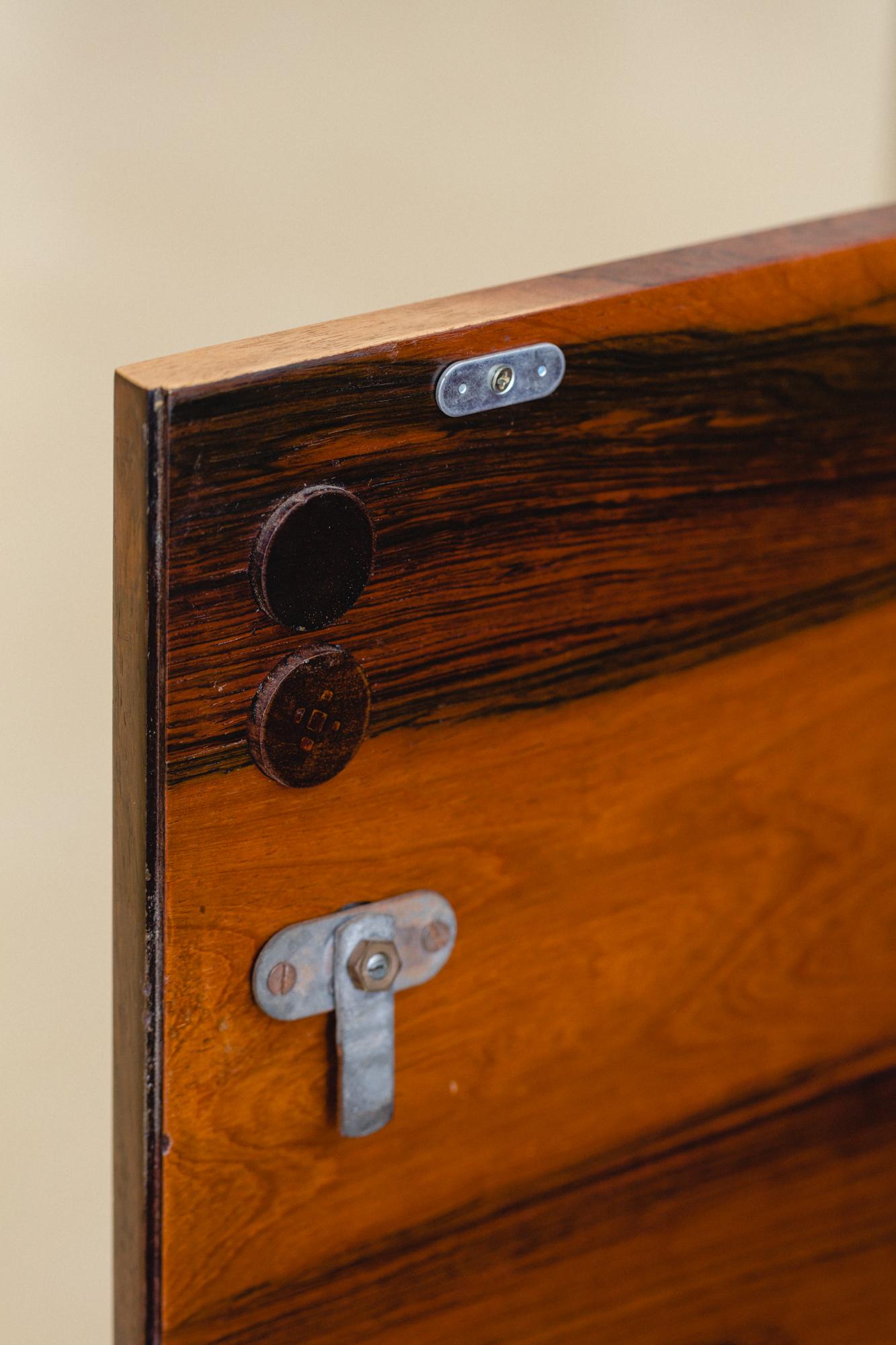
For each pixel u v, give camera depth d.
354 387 0.67
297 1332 0.76
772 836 0.81
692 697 0.77
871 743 0.82
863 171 1.21
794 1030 0.85
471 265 1.05
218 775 0.69
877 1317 0.92
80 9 0.94
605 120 1.07
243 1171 0.73
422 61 1.01
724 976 0.82
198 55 0.97
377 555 0.69
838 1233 0.89
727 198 1.15
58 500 0.98
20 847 1.00
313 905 0.72
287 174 0.99
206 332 1.00
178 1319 0.74
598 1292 0.83
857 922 0.85
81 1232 1.05
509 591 0.72
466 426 0.69
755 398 0.74
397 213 1.02
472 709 0.72
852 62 1.17
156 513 0.66
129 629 0.67
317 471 0.67
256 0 0.97
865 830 0.84
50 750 1.00
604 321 0.70
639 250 1.12
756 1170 0.86
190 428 0.65
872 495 0.78
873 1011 0.87
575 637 0.73
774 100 1.14
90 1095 1.04
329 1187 0.75
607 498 0.72
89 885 1.02
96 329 0.97
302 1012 0.72
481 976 0.76
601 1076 0.80
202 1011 0.71
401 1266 0.78
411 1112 0.76
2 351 0.96
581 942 0.78
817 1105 0.87
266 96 0.98
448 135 1.02
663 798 0.78
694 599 0.76
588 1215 0.82
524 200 1.05
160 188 0.97
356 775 0.71
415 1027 0.75
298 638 0.69
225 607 0.67
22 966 1.02
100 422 0.98
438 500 0.69
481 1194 0.79
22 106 0.94
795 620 0.78
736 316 0.73
